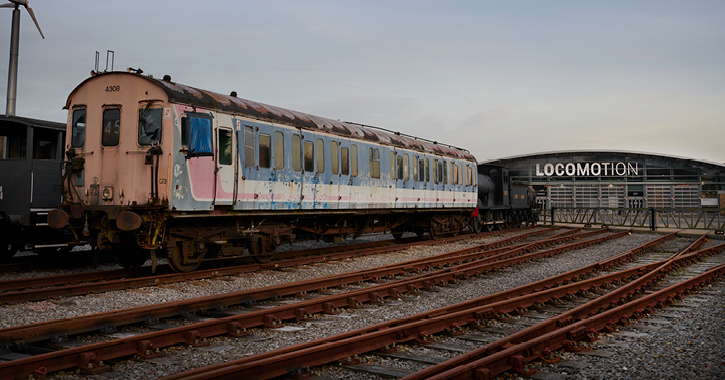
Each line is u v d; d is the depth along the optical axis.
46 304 7.59
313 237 19.20
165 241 10.08
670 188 54.28
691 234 24.75
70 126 10.73
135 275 10.68
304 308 7.32
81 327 6.03
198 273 10.16
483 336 6.39
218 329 6.15
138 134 10.01
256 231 12.23
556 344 5.70
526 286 9.22
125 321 6.42
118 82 10.26
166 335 5.61
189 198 10.17
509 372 4.94
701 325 7.08
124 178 10.06
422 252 16.33
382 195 16.81
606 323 6.77
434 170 19.98
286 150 12.85
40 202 11.88
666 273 12.04
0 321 6.63
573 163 56.56
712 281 10.80
